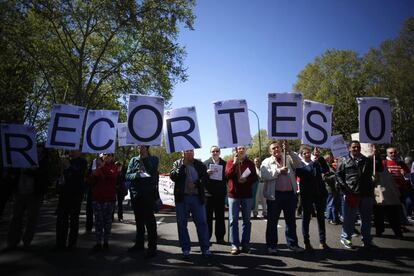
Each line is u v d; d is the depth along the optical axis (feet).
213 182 25.73
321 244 23.17
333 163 34.68
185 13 72.38
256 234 29.60
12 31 64.85
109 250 23.00
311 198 22.84
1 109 65.98
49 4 65.82
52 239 26.66
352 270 18.04
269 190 22.35
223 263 19.56
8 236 22.98
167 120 22.97
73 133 24.04
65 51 75.46
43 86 84.33
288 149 23.22
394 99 126.31
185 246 20.76
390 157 31.22
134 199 21.95
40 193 23.00
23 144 23.02
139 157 22.47
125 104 82.69
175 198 21.21
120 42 78.18
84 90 83.35
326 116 24.26
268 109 23.58
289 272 17.72
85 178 25.27
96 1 66.44
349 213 23.04
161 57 72.74
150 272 17.78
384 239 26.17
